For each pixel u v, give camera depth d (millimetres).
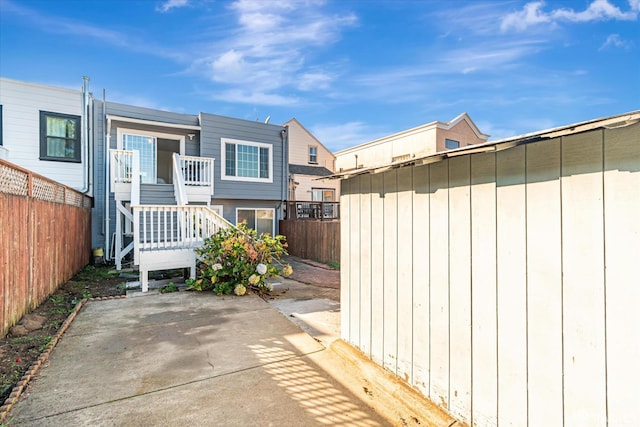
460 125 18938
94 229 9922
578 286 1595
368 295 3133
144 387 2713
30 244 4566
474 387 2094
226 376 2900
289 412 2377
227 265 6219
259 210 12875
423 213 2490
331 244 10273
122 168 9359
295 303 5449
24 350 3422
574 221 1608
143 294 5914
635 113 1198
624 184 1435
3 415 2316
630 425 1414
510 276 1893
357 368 3008
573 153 1614
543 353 1732
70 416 2320
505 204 1920
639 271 1391
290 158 22109
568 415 1630
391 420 2279
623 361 1438
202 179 10508
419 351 2520
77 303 5160
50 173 9336
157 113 10938
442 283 2326
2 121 8828
